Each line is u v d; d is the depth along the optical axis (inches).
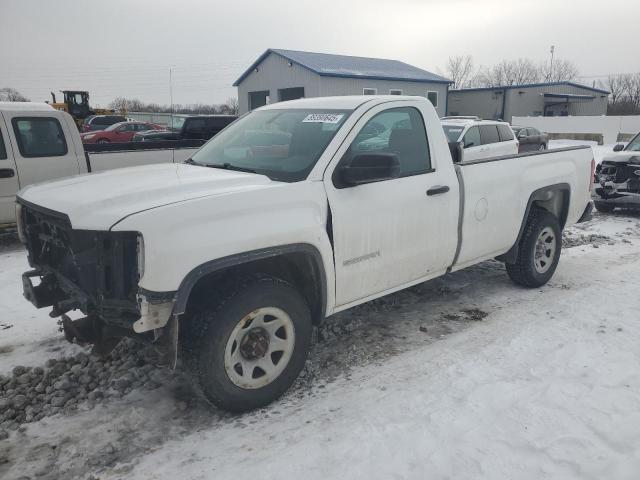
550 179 219.9
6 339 181.5
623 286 227.5
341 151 147.9
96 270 120.1
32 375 154.3
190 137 616.7
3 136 304.8
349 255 149.4
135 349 165.8
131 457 119.0
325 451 118.3
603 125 1434.5
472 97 1819.6
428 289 225.8
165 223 113.8
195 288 130.0
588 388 142.3
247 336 131.6
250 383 132.4
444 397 139.7
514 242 211.0
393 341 176.2
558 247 229.8
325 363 161.5
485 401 137.0
